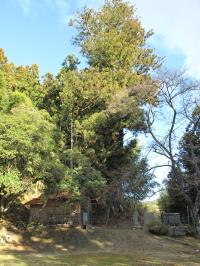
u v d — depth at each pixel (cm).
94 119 3709
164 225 3738
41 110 3716
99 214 4034
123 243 3158
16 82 4094
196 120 3275
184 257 2591
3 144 2747
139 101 3291
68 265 2159
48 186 3064
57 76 4172
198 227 3422
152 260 2433
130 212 3928
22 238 3097
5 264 2133
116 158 4019
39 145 2884
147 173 3130
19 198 3691
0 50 4241
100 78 3841
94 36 4325
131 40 4222
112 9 4372
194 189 3556
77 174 3133
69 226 3462
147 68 4219
